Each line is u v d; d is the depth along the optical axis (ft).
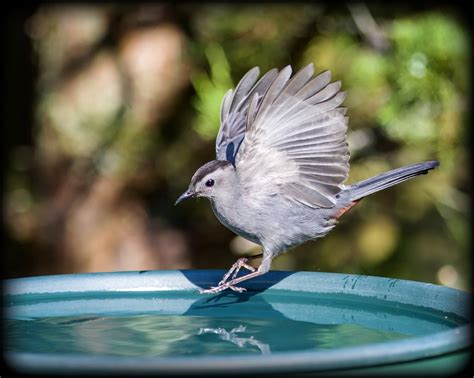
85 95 45.24
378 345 18.45
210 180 28.32
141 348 22.52
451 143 40.52
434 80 39.37
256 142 27.53
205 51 43.55
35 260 48.96
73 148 45.60
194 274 28.99
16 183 53.93
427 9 39.91
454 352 19.15
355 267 44.42
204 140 44.93
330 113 26.30
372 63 40.50
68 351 22.29
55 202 46.75
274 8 42.86
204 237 47.93
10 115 53.01
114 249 46.14
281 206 28.07
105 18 45.24
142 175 45.80
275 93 26.61
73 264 46.42
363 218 44.24
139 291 28.35
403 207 44.01
